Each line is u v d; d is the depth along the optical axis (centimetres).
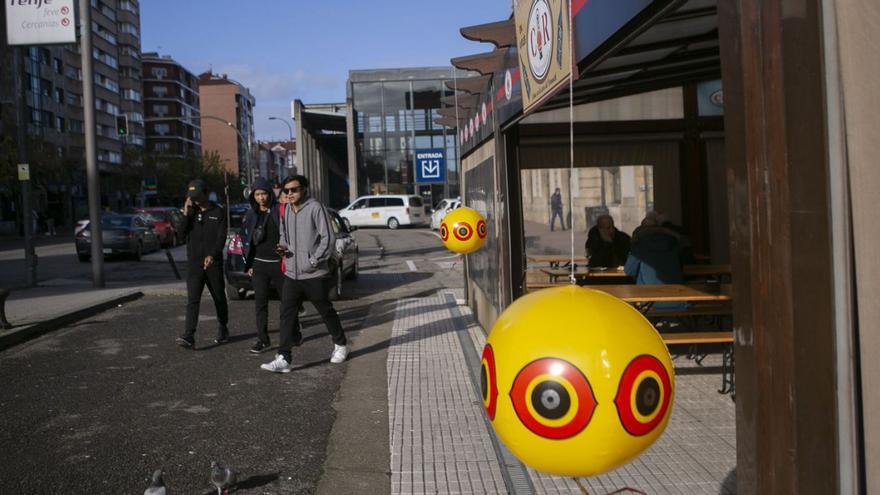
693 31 460
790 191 204
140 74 10725
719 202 1015
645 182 1358
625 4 310
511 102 621
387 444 489
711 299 586
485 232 743
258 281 790
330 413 566
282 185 700
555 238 1655
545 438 196
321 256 700
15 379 678
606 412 192
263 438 507
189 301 805
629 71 596
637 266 714
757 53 217
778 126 207
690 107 1005
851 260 196
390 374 684
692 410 538
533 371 196
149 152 8150
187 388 646
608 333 198
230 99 14075
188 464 457
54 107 7056
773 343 214
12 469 448
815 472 204
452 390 618
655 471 418
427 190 4706
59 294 1302
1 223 5278
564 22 402
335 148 5916
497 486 408
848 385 199
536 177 1770
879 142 189
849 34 192
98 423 543
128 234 2341
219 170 9462
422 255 2264
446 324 952
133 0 10294
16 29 1416
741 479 238
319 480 430
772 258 213
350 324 988
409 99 4669
